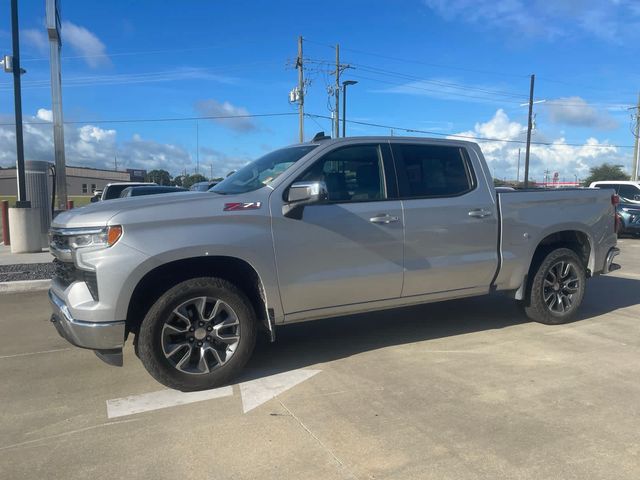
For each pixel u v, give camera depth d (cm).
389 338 568
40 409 398
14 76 1222
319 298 468
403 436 347
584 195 618
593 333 581
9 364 499
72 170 9250
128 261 395
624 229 1748
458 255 532
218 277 446
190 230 414
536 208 578
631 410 383
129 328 422
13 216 1227
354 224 475
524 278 579
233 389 430
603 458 318
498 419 370
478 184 550
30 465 319
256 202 440
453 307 705
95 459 325
